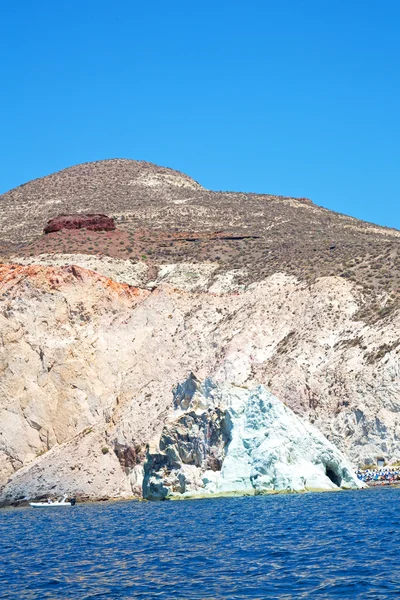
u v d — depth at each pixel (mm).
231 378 152000
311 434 120438
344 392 140875
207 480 119000
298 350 154375
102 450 143000
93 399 156000
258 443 117375
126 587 56812
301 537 75125
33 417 152375
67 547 78188
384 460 131250
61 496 137125
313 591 53312
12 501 139000
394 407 134250
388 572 57469
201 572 61062
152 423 143000
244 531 81312
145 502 123188
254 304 170875
